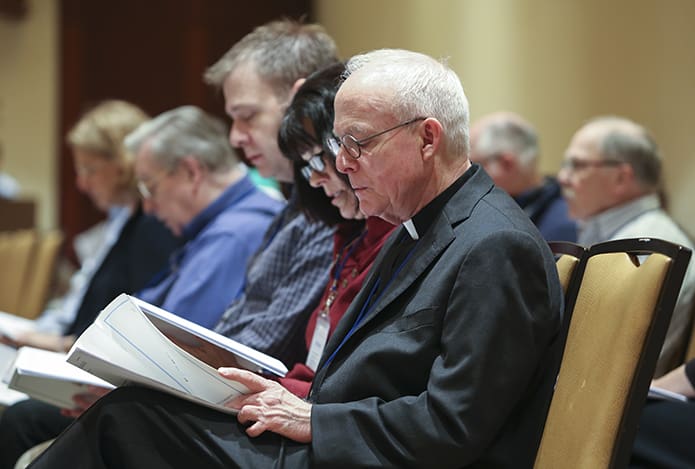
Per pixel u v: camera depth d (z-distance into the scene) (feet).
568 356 18.74
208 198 34.14
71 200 82.99
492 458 18.11
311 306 25.36
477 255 17.74
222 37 78.18
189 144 34.04
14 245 51.65
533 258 17.72
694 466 25.48
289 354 25.44
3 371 32.30
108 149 40.88
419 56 19.54
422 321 18.16
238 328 26.61
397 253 20.02
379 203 19.48
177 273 32.86
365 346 18.78
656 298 17.19
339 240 24.45
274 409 18.38
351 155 18.98
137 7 79.77
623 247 18.81
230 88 28.76
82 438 18.31
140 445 18.24
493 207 18.83
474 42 53.67
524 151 44.83
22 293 50.31
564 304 19.76
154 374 18.16
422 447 17.30
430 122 18.85
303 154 22.91
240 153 45.19
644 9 41.88
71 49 81.00
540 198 44.19
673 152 39.99
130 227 38.73
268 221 32.22
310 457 17.97
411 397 17.80
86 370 18.40
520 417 18.51
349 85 19.19
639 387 17.06
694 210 38.83
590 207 36.76
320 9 74.02
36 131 83.66
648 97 41.68
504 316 17.35
